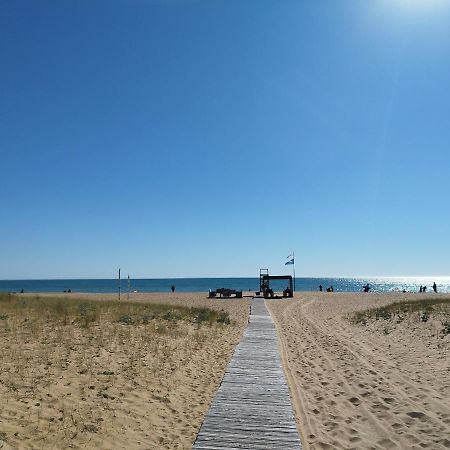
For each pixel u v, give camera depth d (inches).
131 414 273.4
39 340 470.9
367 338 641.0
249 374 371.9
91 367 369.7
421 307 959.6
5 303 881.5
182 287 4429.1
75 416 259.4
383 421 281.7
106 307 860.0
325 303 1386.6
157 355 442.3
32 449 210.4
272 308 1194.6
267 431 240.5
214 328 687.1
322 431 264.4
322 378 394.3
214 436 232.5
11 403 268.1
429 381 376.5
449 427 267.3
